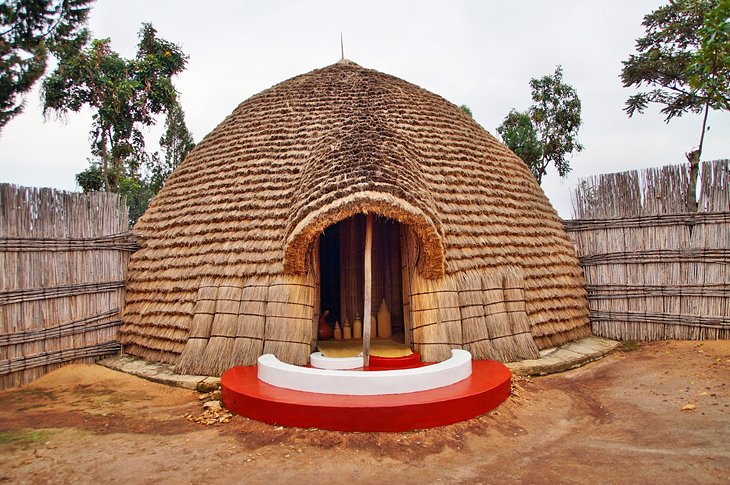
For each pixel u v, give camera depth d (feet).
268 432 17.81
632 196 32.99
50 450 16.57
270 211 28.32
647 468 15.06
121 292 30.55
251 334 24.63
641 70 50.52
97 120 60.54
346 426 17.61
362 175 23.44
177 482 14.33
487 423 18.89
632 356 28.76
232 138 34.45
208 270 27.22
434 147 32.83
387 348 26.94
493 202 31.94
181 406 21.22
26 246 25.71
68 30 26.00
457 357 22.57
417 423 17.87
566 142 81.82
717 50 25.46
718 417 18.84
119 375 25.86
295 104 35.01
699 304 30.09
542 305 29.73
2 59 22.80
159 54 65.72
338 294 34.88
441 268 25.03
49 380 25.20
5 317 24.64
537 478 14.71
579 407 21.38
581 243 34.91
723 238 29.66
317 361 24.07
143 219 34.27
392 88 37.04
